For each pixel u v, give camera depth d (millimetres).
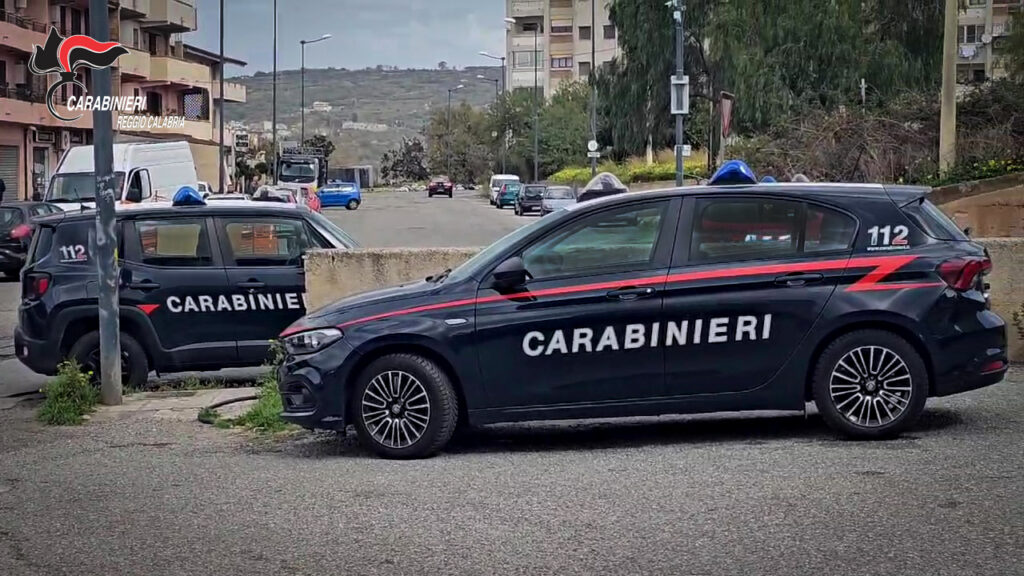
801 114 29281
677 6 26125
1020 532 5793
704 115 47438
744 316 7781
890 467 7137
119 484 7488
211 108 69500
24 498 7188
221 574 5539
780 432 8414
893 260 7832
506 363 7840
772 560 5484
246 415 9586
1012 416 8594
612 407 7855
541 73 112000
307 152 76000
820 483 6828
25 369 13812
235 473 7707
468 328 7832
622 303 7793
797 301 7781
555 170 82188
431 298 7965
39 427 9797
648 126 47656
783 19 37781
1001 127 21672
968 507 6238
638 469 7383
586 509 6465
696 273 7832
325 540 6035
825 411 7875
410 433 7941
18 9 47688
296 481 7387
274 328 11422
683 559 5543
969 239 8133
